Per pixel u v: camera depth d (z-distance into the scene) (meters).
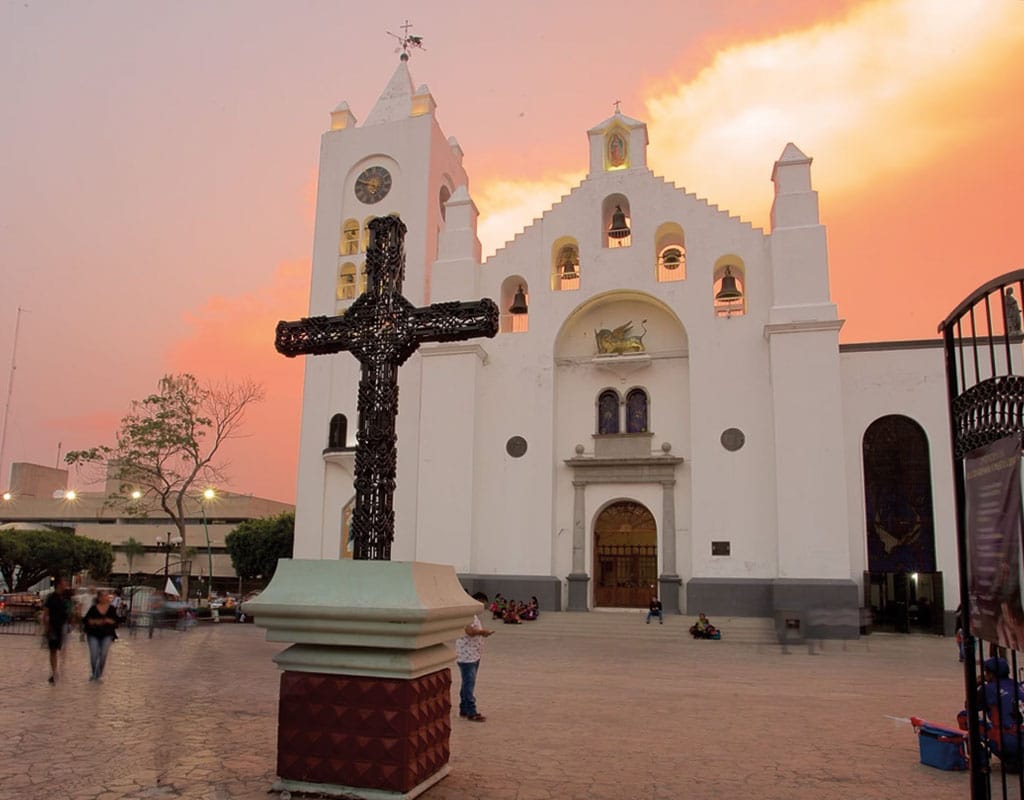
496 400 29.95
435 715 7.43
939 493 26.98
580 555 28.91
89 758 8.15
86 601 23.42
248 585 55.81
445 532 28.59
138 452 34.78
